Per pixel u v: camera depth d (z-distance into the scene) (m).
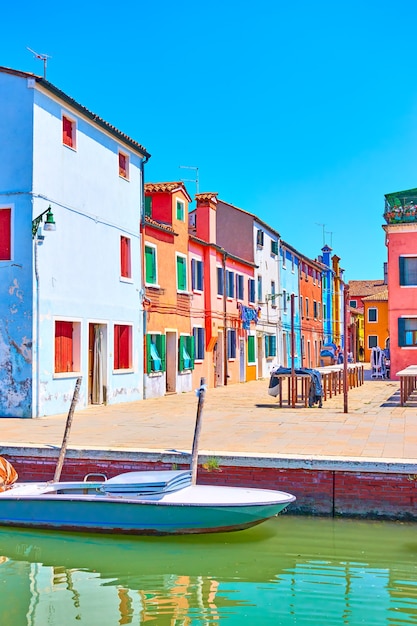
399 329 34.03
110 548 9.27
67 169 19.11
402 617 6.98
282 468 10.52
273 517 10.41
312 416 16.78
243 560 8.70
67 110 19.17
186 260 27.94
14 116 17.67
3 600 7.56
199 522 9.45
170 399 23.38
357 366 29.39
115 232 21.95
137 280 23.47
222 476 10.78
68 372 19.02
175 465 11.14
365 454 10.84
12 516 10.16
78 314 19.48
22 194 17.52
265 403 21.11
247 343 36.53
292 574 8.20
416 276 33.81
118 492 9.80
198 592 7.70
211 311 30.64
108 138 21.62
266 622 6.91
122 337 22.62
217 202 38.22
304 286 50.00
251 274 37.50
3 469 10.79
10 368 17.36
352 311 67.19
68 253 19.03
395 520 10.07
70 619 7.02
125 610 7.27
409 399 21.97
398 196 33.84
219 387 31.09
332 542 9.28
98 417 17.11
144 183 24.78
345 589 7.72
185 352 27.58
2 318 17.48
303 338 49.22
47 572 8.41
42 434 13.70
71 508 9.91
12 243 17.56
